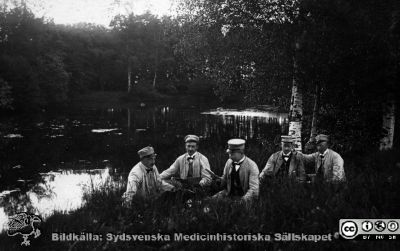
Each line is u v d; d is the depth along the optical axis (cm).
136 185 570
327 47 892
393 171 654
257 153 952
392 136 961
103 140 2150
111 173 1330
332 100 1123
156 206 498
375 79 902
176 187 616
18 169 1424
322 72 928
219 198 499
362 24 848
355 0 880
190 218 450
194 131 2481
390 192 473
